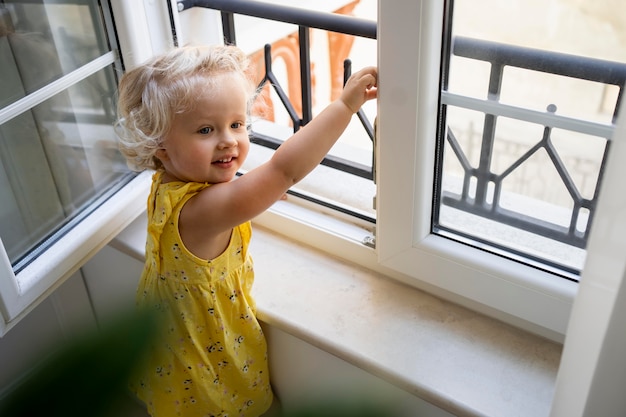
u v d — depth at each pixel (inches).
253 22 70.7
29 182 46.7
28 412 56.4
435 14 35.0
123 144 38.7
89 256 47.2
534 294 40.8
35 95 42.9
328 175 55.1
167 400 45.9
